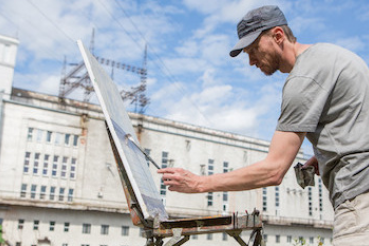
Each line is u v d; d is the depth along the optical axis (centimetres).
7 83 3653
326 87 142
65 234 2984
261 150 4188
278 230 3878
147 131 3584
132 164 175
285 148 145
